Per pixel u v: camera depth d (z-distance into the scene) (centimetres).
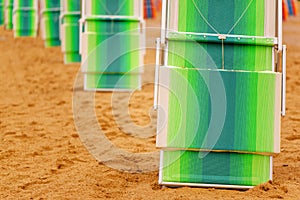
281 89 684
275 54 710
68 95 1345
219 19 714
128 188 703
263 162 689
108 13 1330
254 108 680
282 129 1019
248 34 713
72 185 718
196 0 714
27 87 1470
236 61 705
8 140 950
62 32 1577
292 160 823
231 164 689
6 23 2912
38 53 2123
